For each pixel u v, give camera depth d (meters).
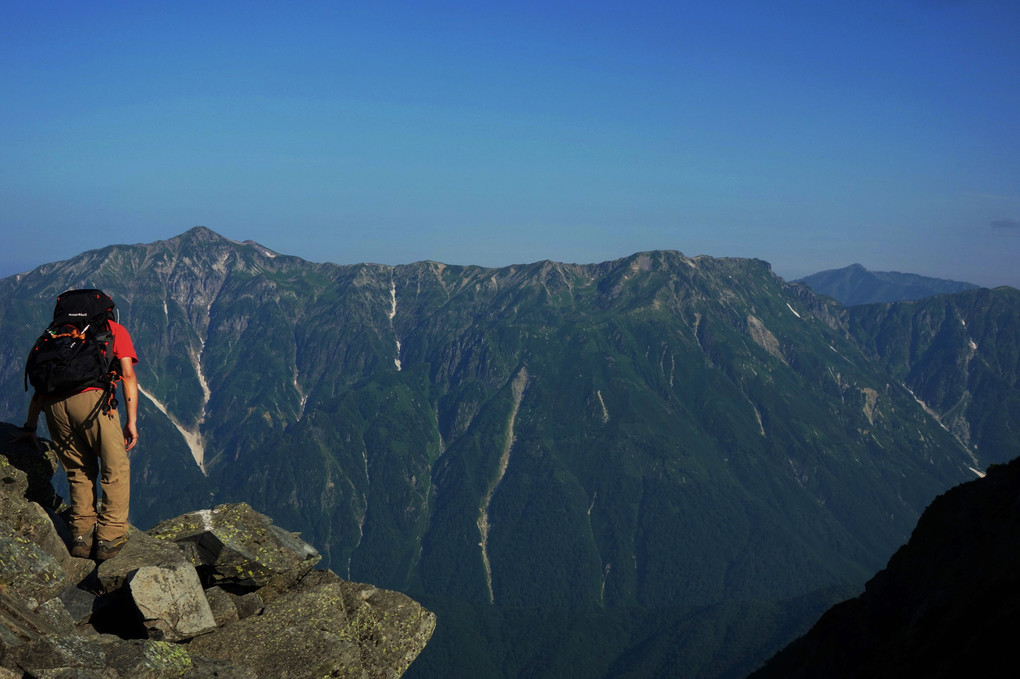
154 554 14.12
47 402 14.31
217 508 16.17
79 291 14.92
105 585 13.37
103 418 14.41
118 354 14.97
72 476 14.85
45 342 14.27
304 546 16.91
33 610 12.05
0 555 12.15
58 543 14.35
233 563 15.19
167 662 12.14
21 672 10.98
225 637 13.94
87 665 11.45
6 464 15.30
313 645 14.35
